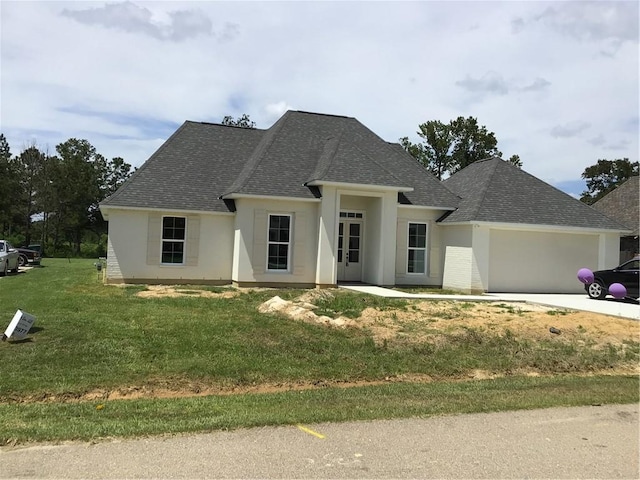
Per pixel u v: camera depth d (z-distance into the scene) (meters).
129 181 19.86
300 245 19.59
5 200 52.31
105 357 8.74
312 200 19.31
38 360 8.41
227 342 9.98
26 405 6.82
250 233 19.17
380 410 6.59
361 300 15.02
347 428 5.83
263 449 5.12
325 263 19.31
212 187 20.78
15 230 59.22
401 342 10.84
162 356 9.02
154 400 7.15
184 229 19.84
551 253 21.11
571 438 5.73
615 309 15.03
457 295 18.39
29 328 9.51
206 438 5.37
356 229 21.89
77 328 10.21
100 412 6.41
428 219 21.67
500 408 6.84
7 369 8.00
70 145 65.38
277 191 19.11
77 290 16.86
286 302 13.50
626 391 8.07
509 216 20.11
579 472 4.81
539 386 8.46
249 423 5.84
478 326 12.47
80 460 4.73
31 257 33.66
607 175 61.34
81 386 7.64
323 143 22.41
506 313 14.27
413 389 8.09
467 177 24.20
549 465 4.95
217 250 20.11
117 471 4.51
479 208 20.06
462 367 9.84
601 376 9.65
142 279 19.36
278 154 20.84
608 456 5.21
